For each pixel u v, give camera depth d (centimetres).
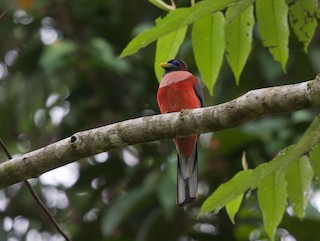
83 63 1216
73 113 1299
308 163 643
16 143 1392
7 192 1380
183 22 641
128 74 1279
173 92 889
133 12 1325
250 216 1119
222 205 640
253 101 568
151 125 613
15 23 1338
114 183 1307
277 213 663
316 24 691
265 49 1156
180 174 820
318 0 676
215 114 587
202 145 1156
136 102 1303
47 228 1358
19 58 1319
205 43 681
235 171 1146
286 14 674
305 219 1052
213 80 695
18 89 1330
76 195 1366
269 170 614
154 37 649
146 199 1128
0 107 1364
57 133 1366
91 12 1308
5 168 650
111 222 1105
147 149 1273
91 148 628
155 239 1212
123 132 618
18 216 1368
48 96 1315
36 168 643
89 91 1295
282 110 561
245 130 1094
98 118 1306
